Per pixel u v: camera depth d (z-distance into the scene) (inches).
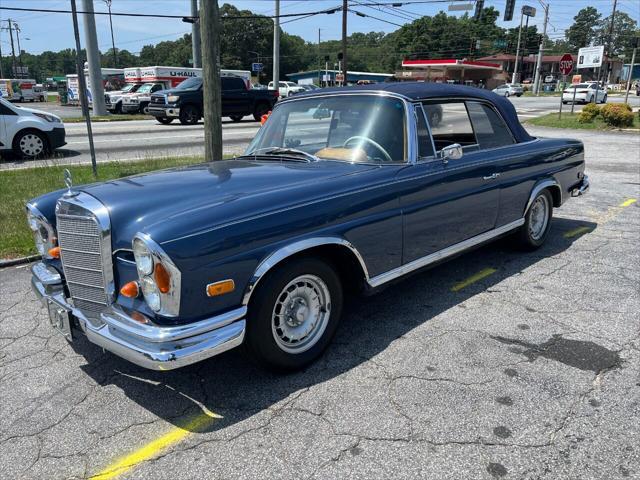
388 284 148.0
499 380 124.6
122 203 116.0
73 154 503.5
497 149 185.3
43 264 141.7
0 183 340.2
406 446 102.8
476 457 99.4
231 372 131.8
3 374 134.0
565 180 223.3
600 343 141.7
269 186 125.9
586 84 1545.3
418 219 150.5
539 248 223.6
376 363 133.6
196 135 681.6
